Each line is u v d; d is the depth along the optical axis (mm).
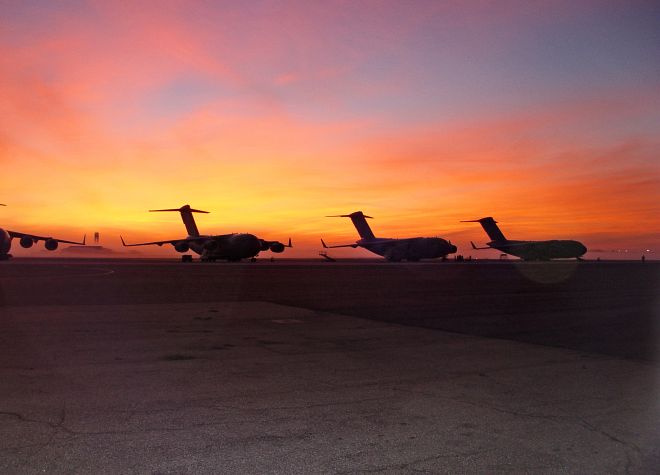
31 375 8055
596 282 32219
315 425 6109
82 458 5039
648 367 9570
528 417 6574
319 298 20812
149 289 23547
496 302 20125
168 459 5082
